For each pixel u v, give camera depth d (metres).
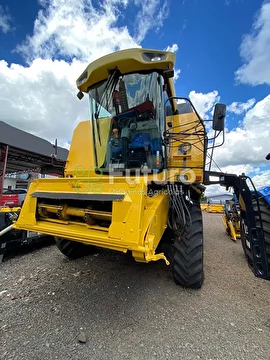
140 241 1.66
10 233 3.64
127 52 2.43
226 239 5.84
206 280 2.94
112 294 2.51
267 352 1.64
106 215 1.94
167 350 1.66
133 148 2.93
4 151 8.26
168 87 3.05
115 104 2.92
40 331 1.86
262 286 2.79
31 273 3.11
